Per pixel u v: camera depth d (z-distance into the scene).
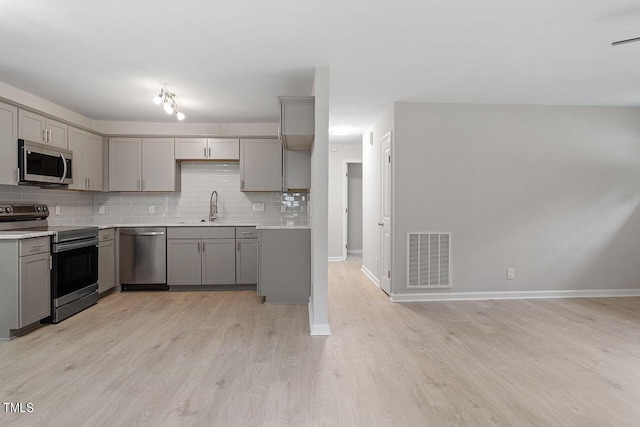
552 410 2.09
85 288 4.04
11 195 3.89
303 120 3.41
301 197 5.54
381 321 3.68
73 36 2.67
